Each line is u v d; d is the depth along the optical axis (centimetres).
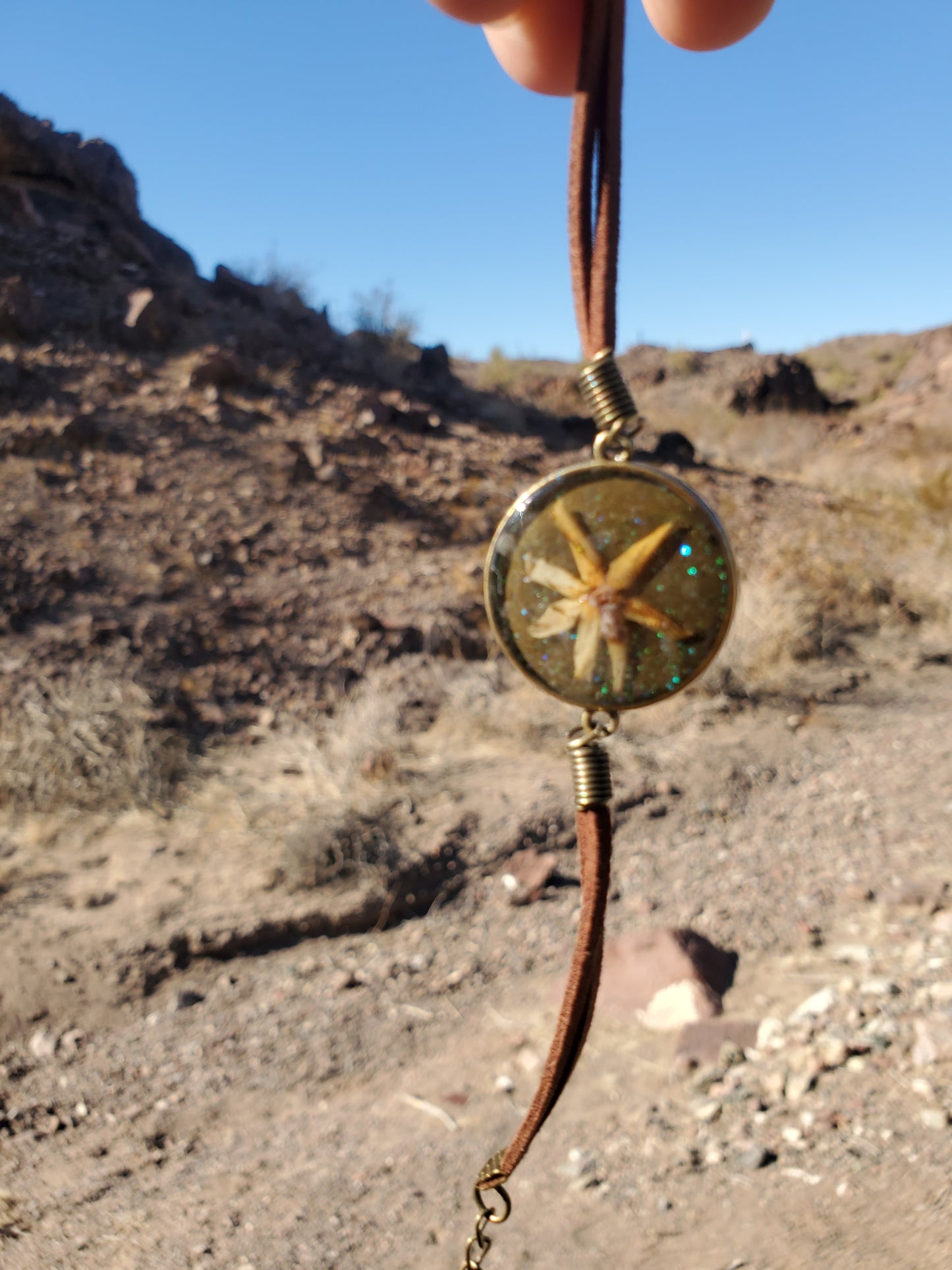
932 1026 260
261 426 1042
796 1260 181
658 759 554
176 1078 329
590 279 93
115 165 1497
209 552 778
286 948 405
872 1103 237
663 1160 239
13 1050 341
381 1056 337
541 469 1155
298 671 665
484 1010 361
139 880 439
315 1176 265
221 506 855
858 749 577
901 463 1639
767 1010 316
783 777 543
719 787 528
